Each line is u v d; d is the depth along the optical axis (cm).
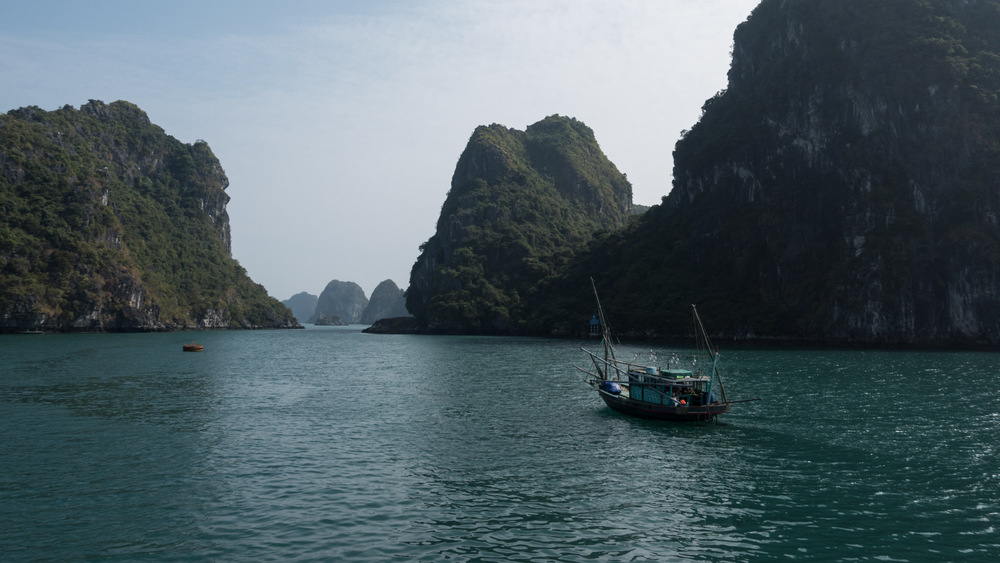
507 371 7206
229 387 5669
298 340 16112
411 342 14925
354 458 3000
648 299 16375
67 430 3650
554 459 2975
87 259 18825
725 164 16462
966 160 12375
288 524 2111
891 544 1964
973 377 6362
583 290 18812
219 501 2350
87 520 2150
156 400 4828
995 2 13712
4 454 3066
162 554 1870
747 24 17925
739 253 15262
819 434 3522
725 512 2239
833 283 12888
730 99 18000
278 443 3319
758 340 13612
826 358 9106
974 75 12800
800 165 14550
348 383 6006
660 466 2844
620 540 1978
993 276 11625
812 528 2089
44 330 17412
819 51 14888
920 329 11950
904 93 13212
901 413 4181
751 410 4300
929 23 13650
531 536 2008
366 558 1838
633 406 4009
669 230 18138
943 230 12269
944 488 2527
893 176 12838
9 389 5406
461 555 1858
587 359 9062
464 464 2883
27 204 18950
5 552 1881
